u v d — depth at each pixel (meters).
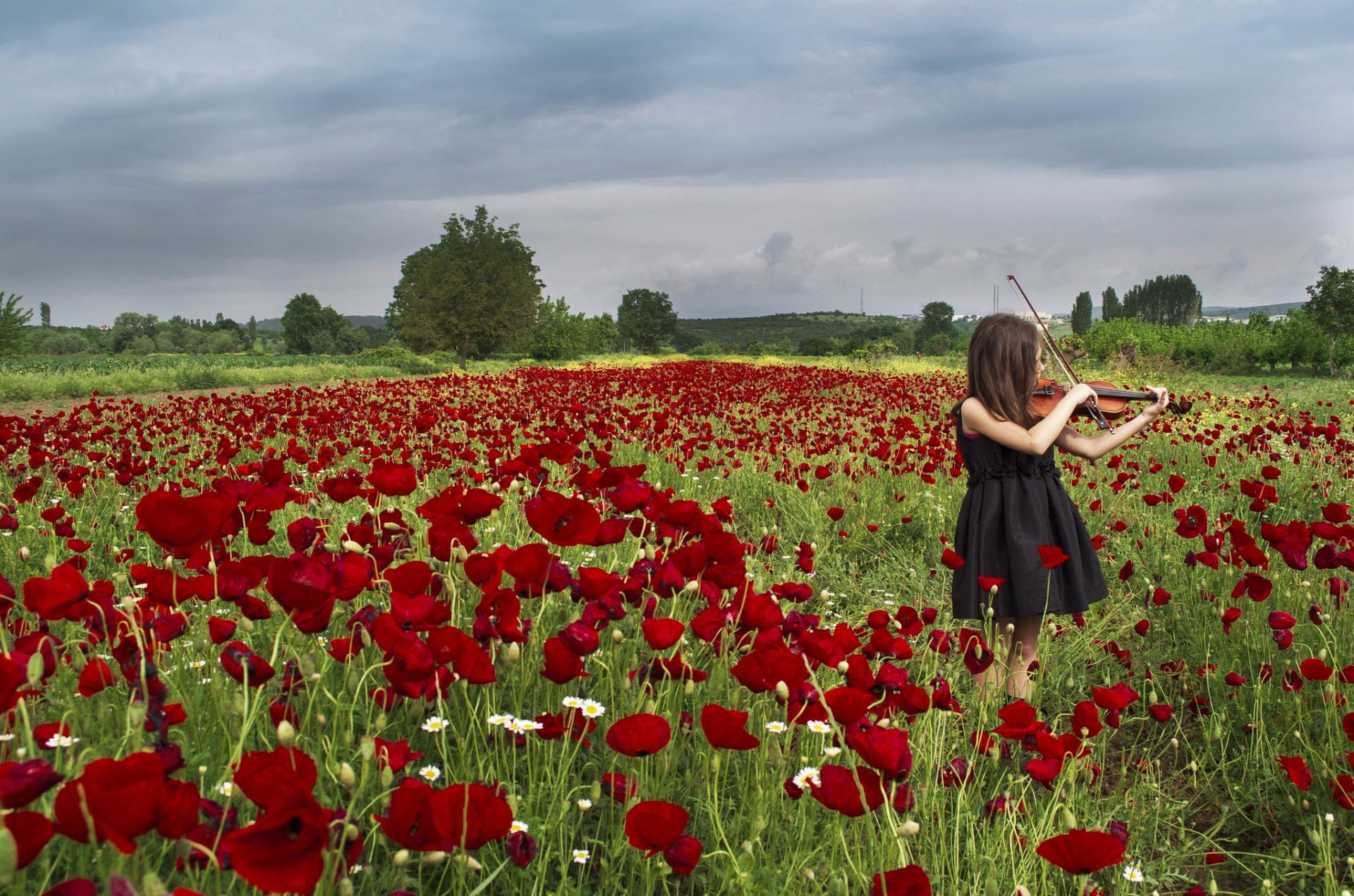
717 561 2.33
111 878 0.94
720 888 1.84
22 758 1.32
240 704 1.65
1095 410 3.54
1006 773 2.53
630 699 2.22
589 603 2.27
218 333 147.12
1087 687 3.61
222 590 1.95
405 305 73.94
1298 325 46.19
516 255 53.81
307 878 1.00
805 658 2.05
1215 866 2.43
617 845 1.79
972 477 3.46
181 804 1.09
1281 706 3.04
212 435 9.23
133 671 1.82
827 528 5.68
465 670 1.70
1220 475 7.31
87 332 137.50
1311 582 3.83
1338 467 6.90
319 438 8.42
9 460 6.37
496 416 10.36
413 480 2.65
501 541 3.52
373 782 1.84
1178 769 3.01
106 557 4.33
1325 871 2.26
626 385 16.52
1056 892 2.07
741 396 14.38
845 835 2.04
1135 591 4.62
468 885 1.77
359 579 1.94
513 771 1.94
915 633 2.66
